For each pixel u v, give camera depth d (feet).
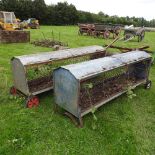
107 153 12.67
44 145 13.09
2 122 15.14
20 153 12.32
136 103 18.92
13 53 36.88
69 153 12.57
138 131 14.88
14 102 18.03
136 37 68.64
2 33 44.98
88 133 14.33
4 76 23.89
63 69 14.49
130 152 12.79
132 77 22.12
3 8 132.16
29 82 19.35
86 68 15.14
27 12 137.59
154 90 22.00
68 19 151.43
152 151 13.09
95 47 24.89
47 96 19.48
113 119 16.14
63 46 43.19
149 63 21.08
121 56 18.88
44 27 114.52
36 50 40.75
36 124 15.06
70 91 14.61
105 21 149.18
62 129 14.66
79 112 14.66
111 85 19.67
